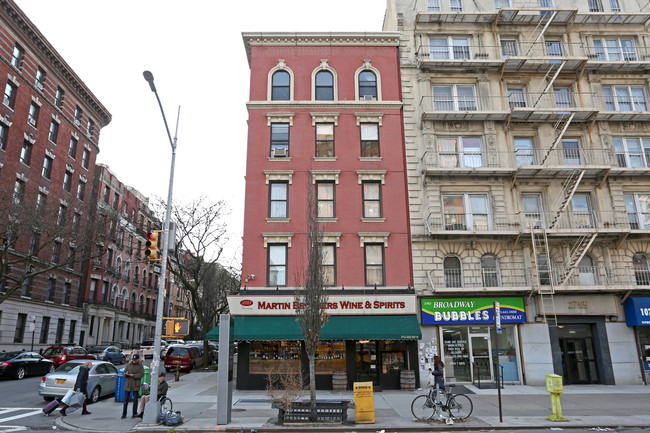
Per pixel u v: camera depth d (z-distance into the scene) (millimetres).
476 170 22453
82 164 45844
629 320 21359
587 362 21547
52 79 40781
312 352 13188
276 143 23344
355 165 23000
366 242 22094
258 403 16359
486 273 22297
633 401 16375
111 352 35250
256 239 21891
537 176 23141
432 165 22953
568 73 24859
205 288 44812
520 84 25047
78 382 14078
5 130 34625
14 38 35500
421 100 23844
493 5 26125
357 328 19703
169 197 14422
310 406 12406
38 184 38031
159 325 13055
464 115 23391
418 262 21938
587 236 22109
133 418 13203
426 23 25422
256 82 24125
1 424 12516
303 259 19688
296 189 22578
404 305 20656
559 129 24125
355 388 12641
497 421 12523
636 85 25141
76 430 11727
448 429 11789
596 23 25656
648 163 24016
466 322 20953
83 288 47875
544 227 22016
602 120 24125
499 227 22422
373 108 23891
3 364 23656
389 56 24875
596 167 22297
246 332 19547
